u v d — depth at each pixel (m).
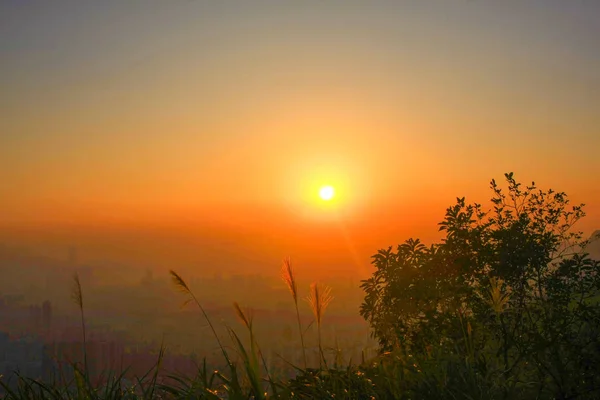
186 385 4.07
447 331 5.83
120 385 4.01
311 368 4.42
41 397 4.04
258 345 3.79
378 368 4.55
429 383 4.10
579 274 5.88
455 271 6.55
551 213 6.30
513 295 5.99
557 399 4.23
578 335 5.11
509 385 4.14
